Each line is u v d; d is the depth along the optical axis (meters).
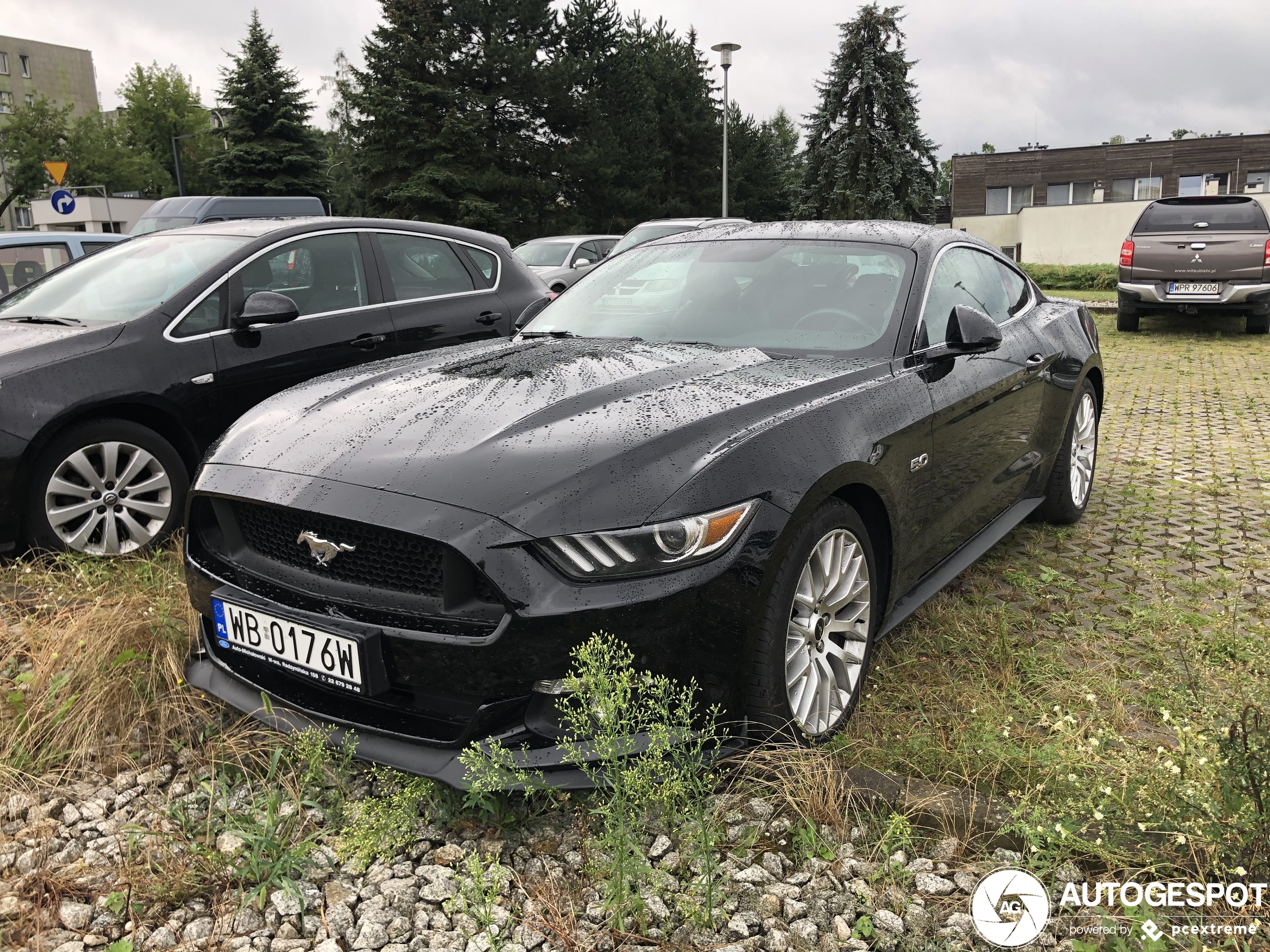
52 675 3.00
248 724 2.83
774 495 2.44
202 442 4.48
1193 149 39.53
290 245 4.96
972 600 3.85
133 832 2.32
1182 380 9.65
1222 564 4.29
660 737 2.22
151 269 4.78
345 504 2.35
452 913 2.09
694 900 2.10
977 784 2.49
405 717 2.39
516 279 6.05
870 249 3.70
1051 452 4.52
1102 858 2.15
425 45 40.78
